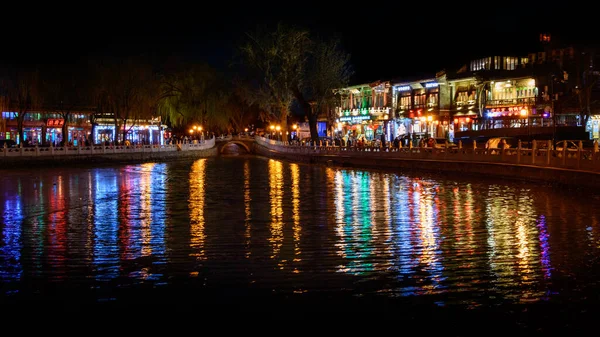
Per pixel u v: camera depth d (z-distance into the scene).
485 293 12.05
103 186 35.81
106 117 75.19
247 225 20.03
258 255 15.35
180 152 77.44
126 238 17.83
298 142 70.50
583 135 45.97
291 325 10.59
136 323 10.72
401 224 19.98
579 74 51.12
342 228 19.28
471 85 59.97
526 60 57.78
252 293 12.19
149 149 71.81
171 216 22.34
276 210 23.78
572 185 28.72
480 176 37.00
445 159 41.69
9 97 64.56
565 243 16.50
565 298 11.70
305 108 65.69
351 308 11.31
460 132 55.62
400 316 10.91
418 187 32.47
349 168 51.19
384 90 73.38
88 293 12.30
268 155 82.56
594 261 14.45
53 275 13.59
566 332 10.12
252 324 10.63
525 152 33.84
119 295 12.14
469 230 18.66
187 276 13.43
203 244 16.80
